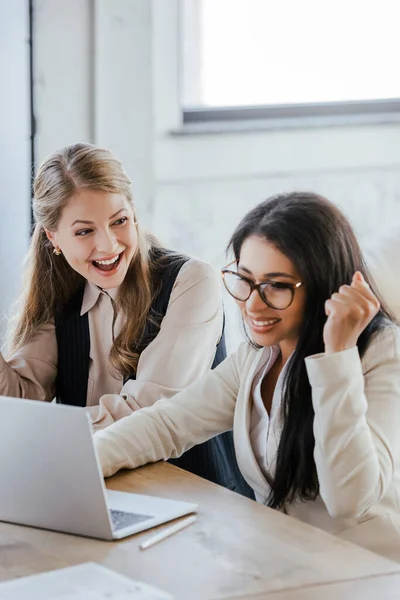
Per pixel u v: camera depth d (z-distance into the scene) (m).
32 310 2.55
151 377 2.34
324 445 1.70
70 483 1.57
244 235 1.83
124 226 2.30
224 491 1.80
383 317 1.86
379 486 1.71
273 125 4.16
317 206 1.79
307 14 4.26
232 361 2.03
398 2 4.41
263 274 1.78
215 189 4.09
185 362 2.35
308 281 1.77
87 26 3.54
